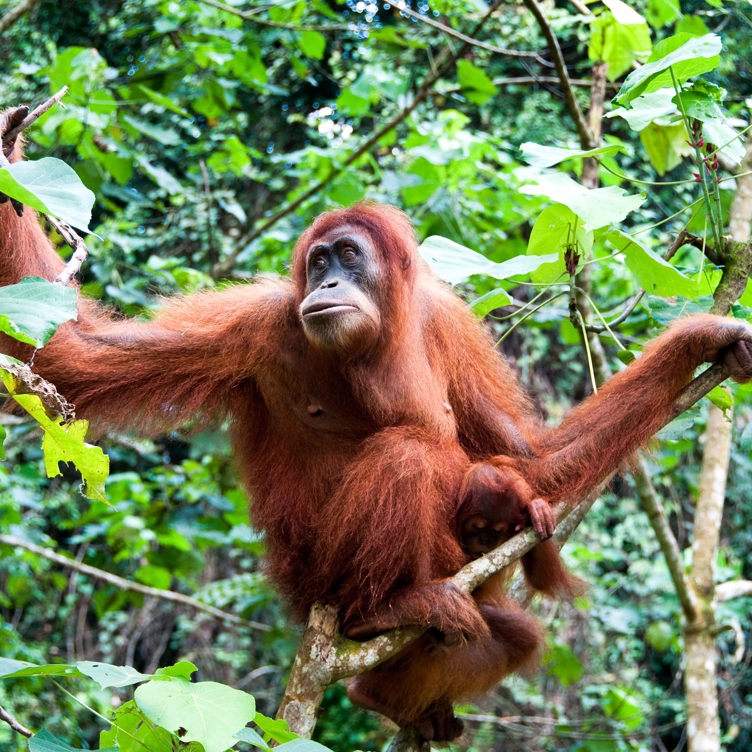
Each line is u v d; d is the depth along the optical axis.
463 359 5.36
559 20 8.09
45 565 12.59
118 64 13.81
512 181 9.50
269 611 15.87
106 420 4.80
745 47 10.04
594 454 4.86
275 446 4.99
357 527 4.56
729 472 14.78
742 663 14.94
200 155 11.28
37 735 3.14
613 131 13.59
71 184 3.03
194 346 4.84
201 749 3.12
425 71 12.52
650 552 14.61
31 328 2.83
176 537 9.65
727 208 7.84
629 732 12.36
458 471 4.94
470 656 4.91
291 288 5.09
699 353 4.75
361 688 5.15
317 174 9.84
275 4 8.60
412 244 5.27
